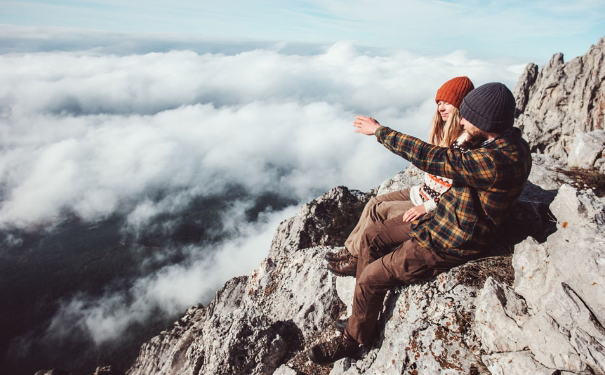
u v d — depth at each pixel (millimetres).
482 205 3316
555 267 3377
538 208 4699
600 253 3010
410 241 4016
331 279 7543
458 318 3980
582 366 2699
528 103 46531
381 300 4344
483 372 3410
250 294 9531
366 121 3750
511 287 3865
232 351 6492
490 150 3020
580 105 38000
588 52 39781
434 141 4168
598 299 2895
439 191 3926
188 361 8492
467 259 3820
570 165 7516
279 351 6578
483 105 2996
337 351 4719
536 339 3111
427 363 3768
